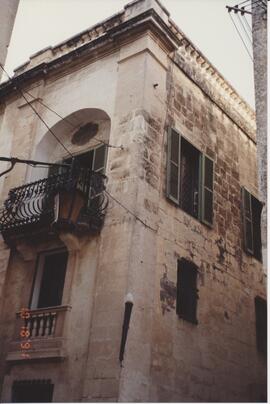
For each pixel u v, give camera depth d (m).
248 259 15.96
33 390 11.88
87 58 15.19
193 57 16.05
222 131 16.70
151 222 12.23
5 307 13.30
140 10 14.57
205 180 14.84
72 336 11.52
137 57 13.92
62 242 13.04
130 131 12.94
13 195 13.77
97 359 10.71
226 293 14.39
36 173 14.84
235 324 14.33
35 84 16.22
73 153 14.77
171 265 12.53
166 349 11.61
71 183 11.88
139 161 12.41
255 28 12.40
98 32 15.68
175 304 12.32
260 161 10.85
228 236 15.29
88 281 11.92
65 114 14.93
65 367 11.28
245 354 14.29
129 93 13.53
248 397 13.77
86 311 11.59
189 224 13.67
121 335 10.57
